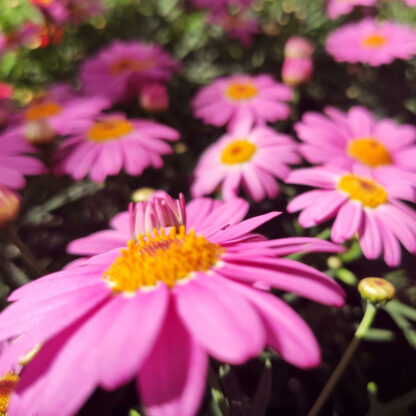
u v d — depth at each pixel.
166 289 0.06
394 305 0.13
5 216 0.10
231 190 0.14
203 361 0.05
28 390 0.05
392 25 0.23
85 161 0.15
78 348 0.05
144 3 0.26
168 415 0.05
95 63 0.21
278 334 0.05
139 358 0.05
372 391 0.10
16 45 0.21
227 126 0.21
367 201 0.11
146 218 0.08
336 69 0.27
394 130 0.16
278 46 0.27
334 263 0.12
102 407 0.11
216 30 0.27
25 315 0.06
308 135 0.15
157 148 0.16
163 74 0.21
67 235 0.18
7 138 0.15
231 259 0.06
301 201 0.12
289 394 0.12
